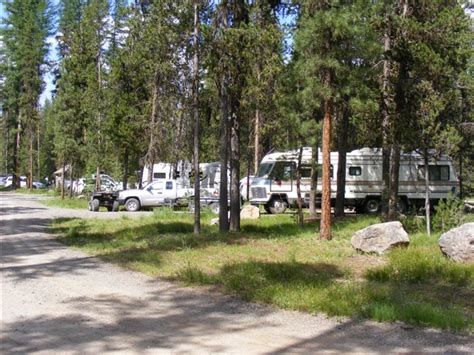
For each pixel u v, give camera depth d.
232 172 17.06
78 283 9.24
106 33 36.75
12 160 65.06
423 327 6.66
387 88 16.36
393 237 12.65
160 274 10.15
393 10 16.88
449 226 15.72
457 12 16.27
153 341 6.04
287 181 25.86
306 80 14.53
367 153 26.31
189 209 27.00
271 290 8.44
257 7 15.62
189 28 15.73
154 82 24.09
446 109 15.59
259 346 5.89
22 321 6.79
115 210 29.22
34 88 54.47
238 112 16.88
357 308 7.41
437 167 26.27
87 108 34.69
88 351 5.64
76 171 43.06
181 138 26.81
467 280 9.57
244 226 17.97
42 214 25.58
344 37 14.30
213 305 7.84
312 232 16.69
